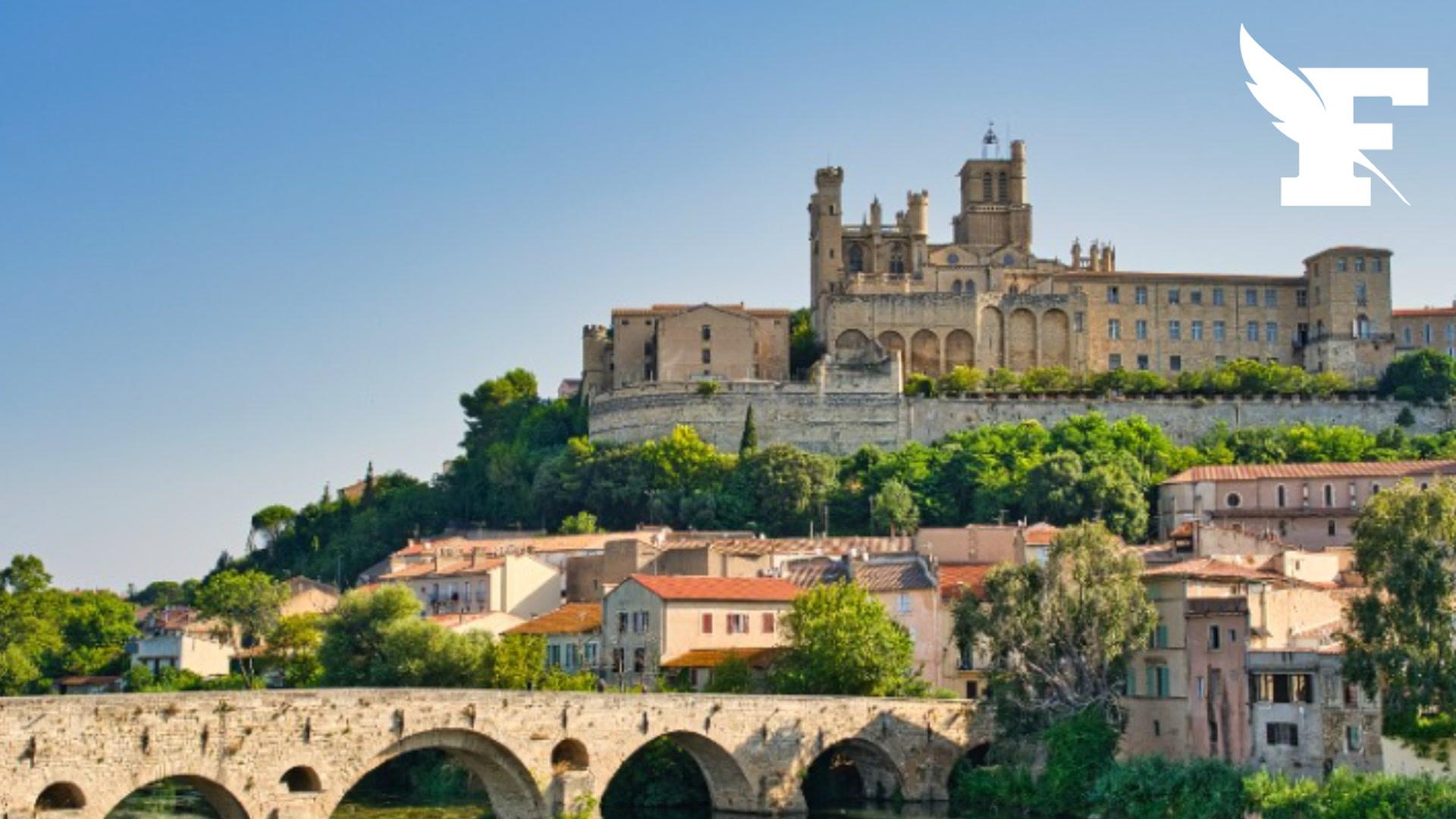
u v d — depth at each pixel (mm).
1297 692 130625
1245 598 136000
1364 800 115375
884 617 159125
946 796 148625
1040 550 192000
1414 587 124688
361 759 111125
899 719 147000
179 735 101688
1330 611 140875
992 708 151625
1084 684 144000
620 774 152000
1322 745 128250
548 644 184625
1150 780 132000
